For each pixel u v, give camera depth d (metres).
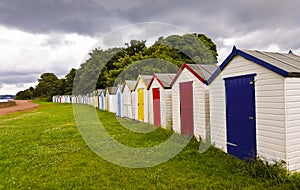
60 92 54.16
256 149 5.09
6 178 4.86
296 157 4.48
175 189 4.14
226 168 5.01
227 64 5.87
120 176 4.86
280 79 4.47
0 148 7.46
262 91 4.88
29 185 4.48
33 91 83.00
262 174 4.46
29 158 6.30
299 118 4.53
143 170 5.16
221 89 6.17
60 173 5.11
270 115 4.71
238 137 5.62
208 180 4.42
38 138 9.04
